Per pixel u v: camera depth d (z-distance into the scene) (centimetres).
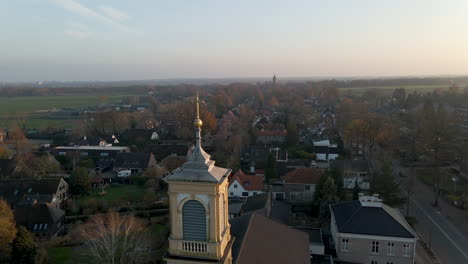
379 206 5053
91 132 16112
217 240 2448
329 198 6744
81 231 6053
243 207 6938
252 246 3091
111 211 7081
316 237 5162
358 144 12212
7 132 15188
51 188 8025
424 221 6538
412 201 7562
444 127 11781
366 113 15538
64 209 7744
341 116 17025
